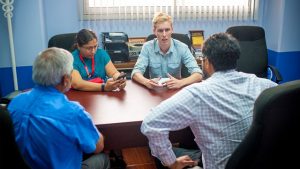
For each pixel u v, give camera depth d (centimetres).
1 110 104
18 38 314
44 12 343
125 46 332
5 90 324
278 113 108
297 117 111
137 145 177
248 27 312
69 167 129
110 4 356
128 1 358
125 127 172
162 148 135
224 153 130
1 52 314
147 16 366
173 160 141
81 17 354
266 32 404
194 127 133
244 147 114
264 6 399
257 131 109
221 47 129
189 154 164
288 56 388
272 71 307
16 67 320
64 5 350
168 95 203
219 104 127
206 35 389
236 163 117
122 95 204
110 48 328
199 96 127
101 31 363
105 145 173
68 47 268
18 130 123
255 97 129
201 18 381
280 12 373
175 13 371
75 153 132
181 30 381
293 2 369
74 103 133
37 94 128
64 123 124
